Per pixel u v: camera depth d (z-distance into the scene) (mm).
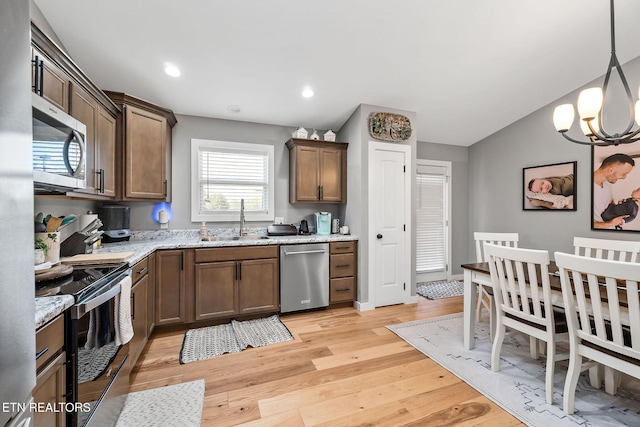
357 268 3396
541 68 2975
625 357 1377
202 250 2754
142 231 3121
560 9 2305
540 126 3750
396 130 3502
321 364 2143
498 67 2906
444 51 2643
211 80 2777
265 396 1771
